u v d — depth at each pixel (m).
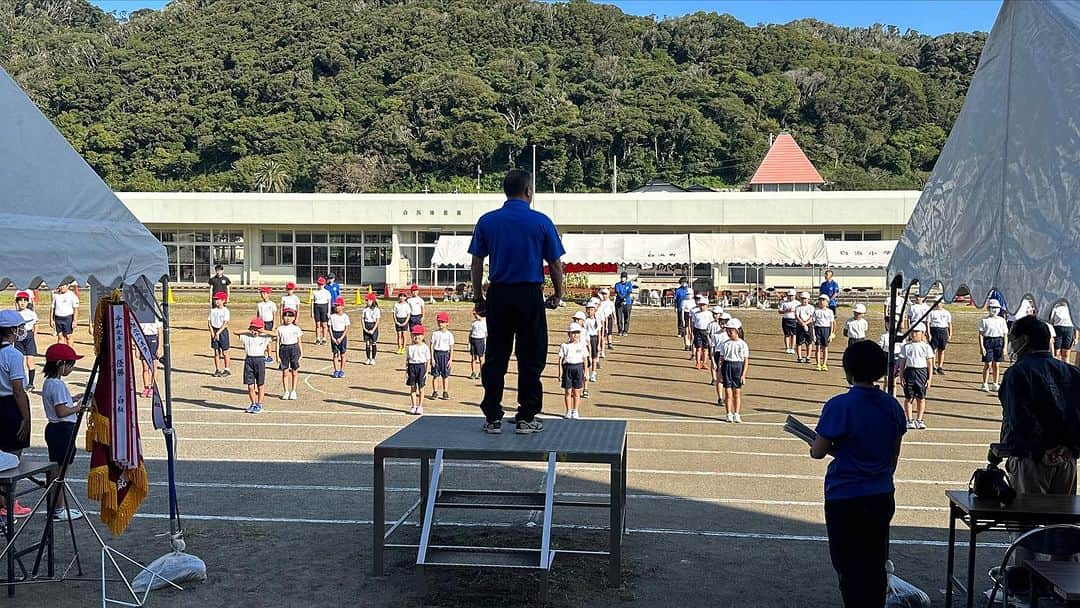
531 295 6.84
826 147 97.88
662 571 7.33
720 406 17.88
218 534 8.37
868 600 5.28
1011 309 5.45
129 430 6.65
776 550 7.99
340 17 122.75
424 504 8.24
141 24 130.62
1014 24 5.86
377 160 91.38
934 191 6.96
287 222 48.50
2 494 6.90
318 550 7.84
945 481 11.22
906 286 7.46
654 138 96.19
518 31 129.00
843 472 5.42
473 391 19.45
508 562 6.25
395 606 6.43
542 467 11.71
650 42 129.38
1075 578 4.82
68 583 6.94
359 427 15.05
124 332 6.69
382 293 49.56
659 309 40.94
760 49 121.50
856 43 149.50
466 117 94.81
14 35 130.62
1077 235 4.85
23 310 20.62
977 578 7.21
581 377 16.34
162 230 49.91
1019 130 5.66
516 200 6.89
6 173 6.64
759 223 46.22
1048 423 5.94
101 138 90.69
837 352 27.30
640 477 11.23
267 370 22.31
